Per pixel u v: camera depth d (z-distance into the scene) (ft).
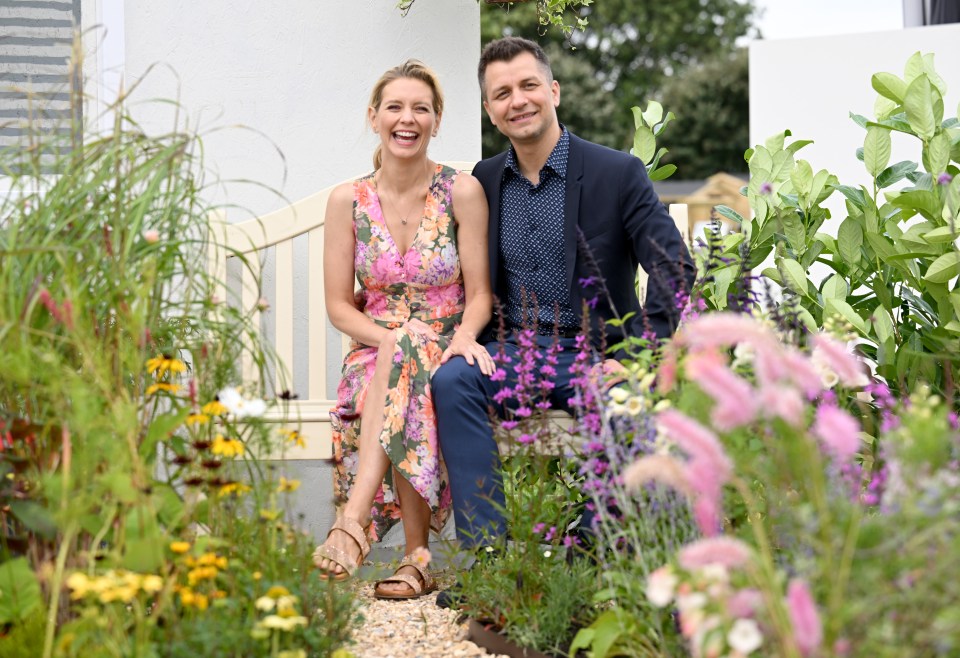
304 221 11.51
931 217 9.49
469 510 8.33
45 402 6.22
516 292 9.73
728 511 6.40
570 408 9.00
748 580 4.80
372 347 9.60
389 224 9.88
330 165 12.11
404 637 7.63
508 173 9.90
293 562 6.73
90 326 6.23
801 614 4.00
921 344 9.61
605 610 6.88
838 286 9.80
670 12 58.90
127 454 5.95
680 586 4.61
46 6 11.82
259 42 11.96
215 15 11.89
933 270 9.09
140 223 6.51
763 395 4.42
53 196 6.68
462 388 8.63
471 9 12.27
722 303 10.04
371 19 12.10
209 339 7.34
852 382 4.85
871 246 9.92
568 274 9.45
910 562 4.46
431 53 12.22
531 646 6.93
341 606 6.66
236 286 11.35
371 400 8.86
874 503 6.04
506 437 8.68
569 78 57.52
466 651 7.27
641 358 7.12
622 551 6.96
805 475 5.24
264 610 6.12
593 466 6.95
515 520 7.70
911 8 19.33
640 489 6.46
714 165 58.75
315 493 11.66
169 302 6.96
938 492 4.51
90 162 6.79
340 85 12.09
